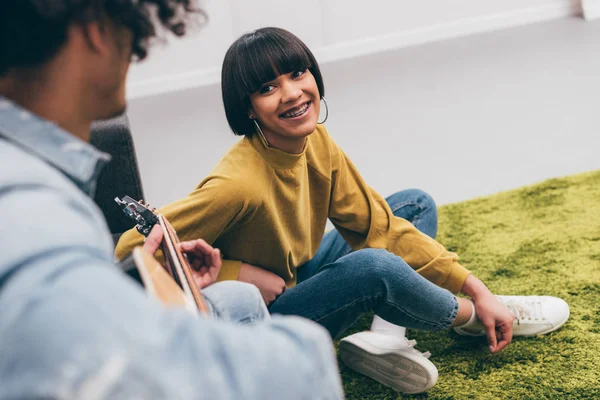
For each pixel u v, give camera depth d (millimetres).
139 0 544
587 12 4211
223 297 895
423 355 1451
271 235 1372
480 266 1867
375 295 1309
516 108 3131
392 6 4227
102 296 387
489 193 2375
